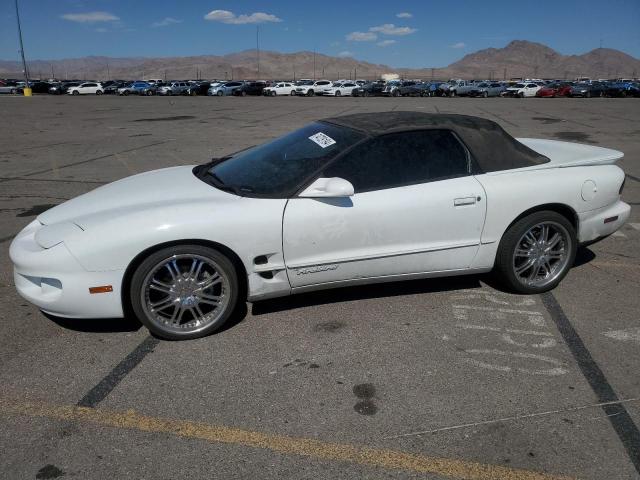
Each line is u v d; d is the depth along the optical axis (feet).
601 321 12.29
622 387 9.75
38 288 11.09
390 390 9.68
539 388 9.74
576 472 7.72
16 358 10.80
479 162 12.85
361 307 12.95
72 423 8.83
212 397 9.51
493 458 8.00
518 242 13.04
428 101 131.23
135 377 10.12
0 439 8.43
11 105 111.75
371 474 7.70
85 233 10.75
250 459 8.00
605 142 44.98
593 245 17.69
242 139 48.08
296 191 11.56
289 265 11.64
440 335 11.66
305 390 9.70
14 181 28.91
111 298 10.89
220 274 11.30
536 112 86.38
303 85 174.09
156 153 39.37
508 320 12.34
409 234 12.15
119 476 7.66
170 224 10.77
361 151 12.09
